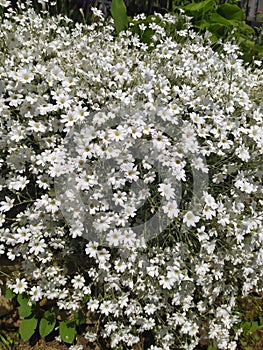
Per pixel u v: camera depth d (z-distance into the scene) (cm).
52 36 46
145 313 40
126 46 45
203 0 70
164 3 73
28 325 40
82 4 69
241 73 43
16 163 37
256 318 45
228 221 36
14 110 38
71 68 39
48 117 38
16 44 41
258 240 39
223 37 63
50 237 38
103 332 39
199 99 38
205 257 38
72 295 38
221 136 37
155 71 41
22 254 38
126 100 36
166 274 38
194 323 39
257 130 38
